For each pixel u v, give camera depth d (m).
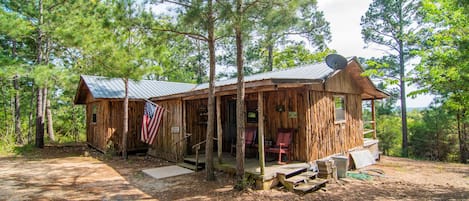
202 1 5.31
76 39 8.85
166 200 5.03
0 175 7.15
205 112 9.77
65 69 10.87
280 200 4.96
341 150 8.37
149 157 10.22
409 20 15.95
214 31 6.15
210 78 6.37
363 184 6.31
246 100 8.55
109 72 9.42
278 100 7.59
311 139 7.04
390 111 19.48
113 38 8.81
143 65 9.16
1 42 14.65
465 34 5.90
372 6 17.39
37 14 11.84
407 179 7.09
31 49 15.10
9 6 11.61
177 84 14.81
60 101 19.19
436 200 5.14
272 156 7.60
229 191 5.48
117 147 11.11
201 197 5.16
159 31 6.02
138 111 11.78
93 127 13.19
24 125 15.97
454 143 15.81
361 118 9.91
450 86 5.77
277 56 22.83
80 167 8.28
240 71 5.69
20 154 10.95
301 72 8.32
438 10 6.37
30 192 5.55
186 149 8.76
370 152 10.31
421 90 6.81
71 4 11.73
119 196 5.29
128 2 5.75
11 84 15.41
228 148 9.38
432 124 16.30
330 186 5.96
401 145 17.98
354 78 9.49
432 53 6.58
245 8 5.30
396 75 16.62
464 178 7.36
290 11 5.23
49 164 8.80
